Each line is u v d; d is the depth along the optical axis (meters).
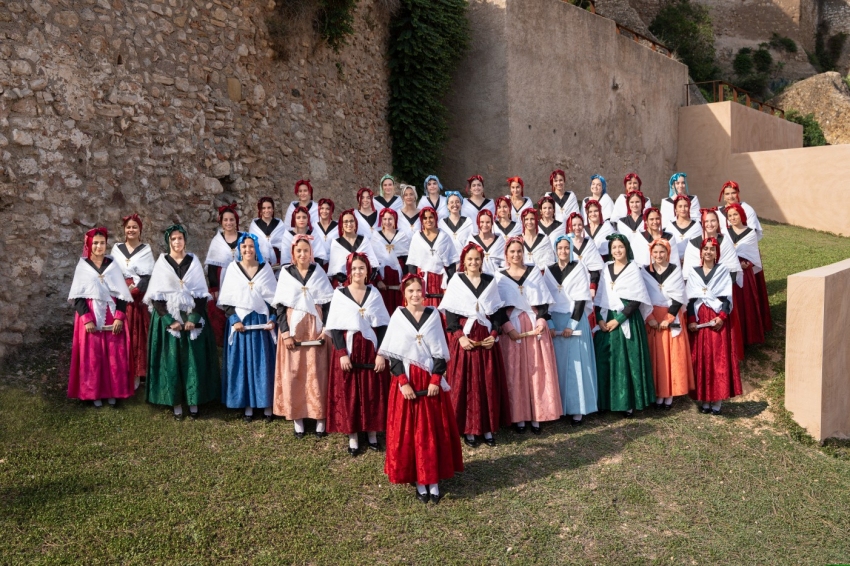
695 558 4.78
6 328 6.46
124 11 7.69
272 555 4.39
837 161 15.61
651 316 6.73
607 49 16.14
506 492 5.31
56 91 6.99
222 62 8.90
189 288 5.98
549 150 14.22
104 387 5.97
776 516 5.35
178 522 4.61
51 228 6.92
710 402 6.80
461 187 13.45
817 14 36.47
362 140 11.62
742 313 7.82
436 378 4.99
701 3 33.66
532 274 6.18
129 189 7.70
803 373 6.63
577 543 4.83
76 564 4.14
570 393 6.38
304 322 5.82
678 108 19.09
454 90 13.43
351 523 4.80
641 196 7.87
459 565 4.48
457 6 12.59
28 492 4.77
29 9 6.77
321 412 5.80
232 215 7.00
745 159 17.50
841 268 7.04
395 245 7.58
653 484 5.59
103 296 5.96
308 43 10.31
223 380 6.05
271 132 9.67
